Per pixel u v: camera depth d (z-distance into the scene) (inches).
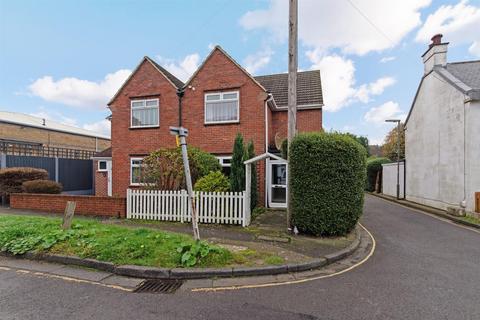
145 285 178.7
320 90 605.6
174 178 395.9
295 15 311.4
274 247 248.8
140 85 583.8
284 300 157.6
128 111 588.7
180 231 310.8
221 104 539.8
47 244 231.0
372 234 336.2
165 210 372.2
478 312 145.7
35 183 478.3
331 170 295.3
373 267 216.8
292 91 312.7
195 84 550.0
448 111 499.8
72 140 1278.3
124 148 588.1
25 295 162.4
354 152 302.4
